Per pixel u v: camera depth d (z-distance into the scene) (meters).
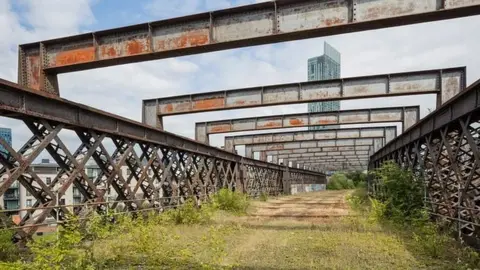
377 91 20.64
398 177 15.55
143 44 12.85
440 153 12.92
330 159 61.56
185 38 12.58
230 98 23.50
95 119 12.22
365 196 31.05
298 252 9.31
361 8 10.86
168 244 9.91
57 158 10.65
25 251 8.44
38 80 13.19
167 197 16.91
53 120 10.27
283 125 29.95
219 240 10.21
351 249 9.52
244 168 32.75
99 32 13.02
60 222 9.41
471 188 10.95
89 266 6.90
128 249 9.19
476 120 10.45
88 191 12.12
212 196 21.97
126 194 13.90
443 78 19.08
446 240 9.77
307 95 22.23
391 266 7.80
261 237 11.79
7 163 9.18
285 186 51.78
